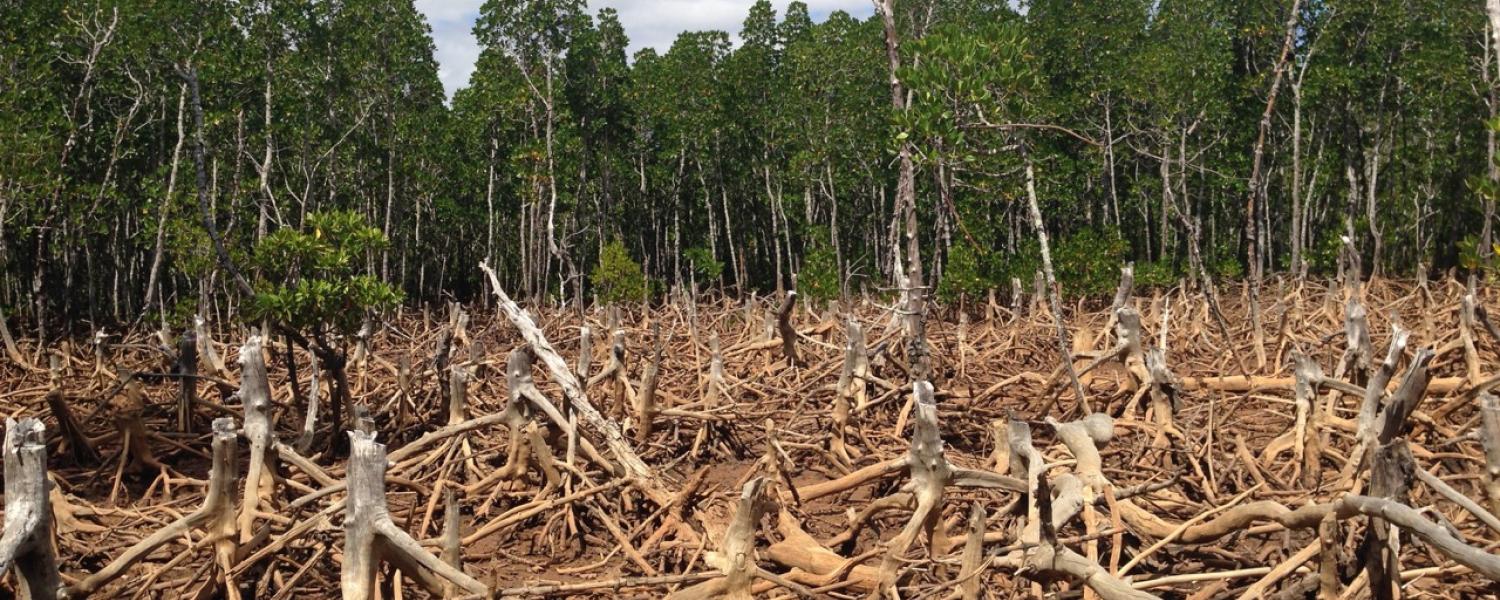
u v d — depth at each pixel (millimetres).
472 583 4641
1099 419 5801
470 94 39312
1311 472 7457
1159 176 35875
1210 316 19406
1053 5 33375
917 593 5324
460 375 8664
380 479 4656
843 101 35844
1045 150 30406
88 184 27219
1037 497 4781
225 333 23516
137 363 16609
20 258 31859
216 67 25156
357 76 31625
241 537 5953
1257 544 6316
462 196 43000
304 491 6961
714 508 6977
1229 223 39062
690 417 9727
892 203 42688
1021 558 4879
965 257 24562
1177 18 31406
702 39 40625
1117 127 33812
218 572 5609
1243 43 32375
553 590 5145
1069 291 26188
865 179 39344
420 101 37406
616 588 5250
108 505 8273
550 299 35656
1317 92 29406
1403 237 35531
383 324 19375
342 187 36375
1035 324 17625
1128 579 5066
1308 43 29156
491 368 14258
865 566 5773
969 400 10562
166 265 35719
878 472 6137
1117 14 32844
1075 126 33469
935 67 9664
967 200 28250
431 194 39812
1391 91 33062
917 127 9781
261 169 28125
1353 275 18281
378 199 39438
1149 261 33938
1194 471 7613
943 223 14984
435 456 8297
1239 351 13719
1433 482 4539
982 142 10836
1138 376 9414
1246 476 7738
